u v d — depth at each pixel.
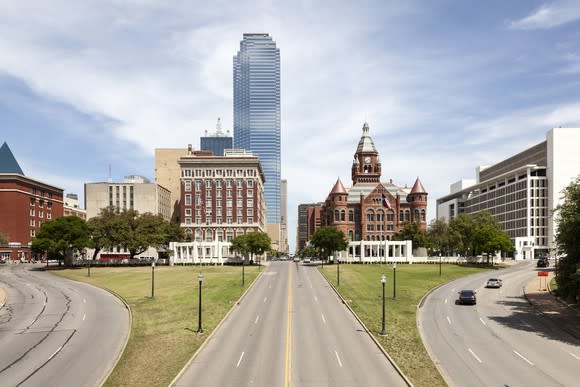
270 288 69.44
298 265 120.75
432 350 35.38
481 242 108.75
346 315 47.84
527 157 182.25
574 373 30.02
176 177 192.88
